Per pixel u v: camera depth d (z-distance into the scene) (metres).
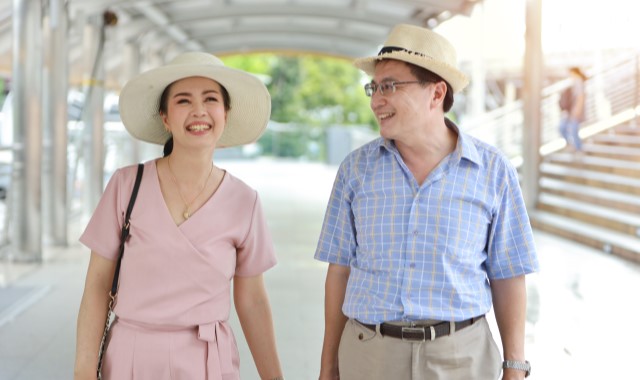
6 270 7.09
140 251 2.25
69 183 10.61
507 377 2.38
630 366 4.51
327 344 2.54
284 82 35.75
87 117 10.10
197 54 2.33
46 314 5.55
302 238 9.48
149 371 2.23
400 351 2.26
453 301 2.26
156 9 11.52
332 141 24.19
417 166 2.35
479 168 2.33
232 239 2.35
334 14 12.14
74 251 8.16
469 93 17.12
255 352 2.57
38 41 7.27
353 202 2.42
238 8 12.12
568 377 4.33
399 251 2.28
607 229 9.07
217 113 2.32
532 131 11.08
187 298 2.26
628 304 6.00
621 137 12.02
